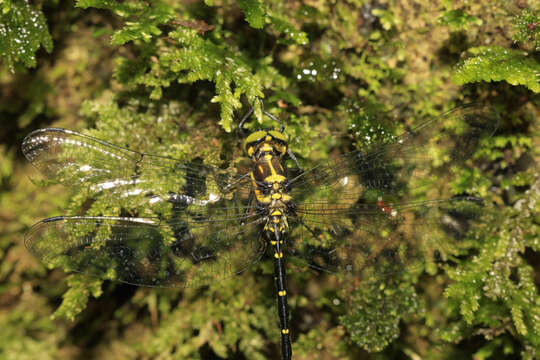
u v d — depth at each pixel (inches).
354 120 12.7
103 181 12.1
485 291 12.6
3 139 13.3
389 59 12.9
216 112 12.8
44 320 13.7
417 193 12.7
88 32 13.1
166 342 13.4
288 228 12.4
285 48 12.9
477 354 13.2
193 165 12.3
